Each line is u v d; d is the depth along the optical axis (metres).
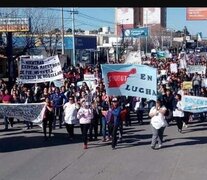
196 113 23.00
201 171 13.28
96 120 18.45
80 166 14.06
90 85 27.91
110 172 13.24
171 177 12.61
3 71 47.03
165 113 16.84
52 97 21.83
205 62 58.03
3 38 48.81
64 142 18.16
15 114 19.86
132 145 17.39
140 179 12.42
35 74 23.75
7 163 14.59
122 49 76.06
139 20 87.38
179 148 16.70
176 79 31.94
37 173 13.25
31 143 17.97
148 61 53.44
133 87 17.27
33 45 48.38
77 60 62.69
